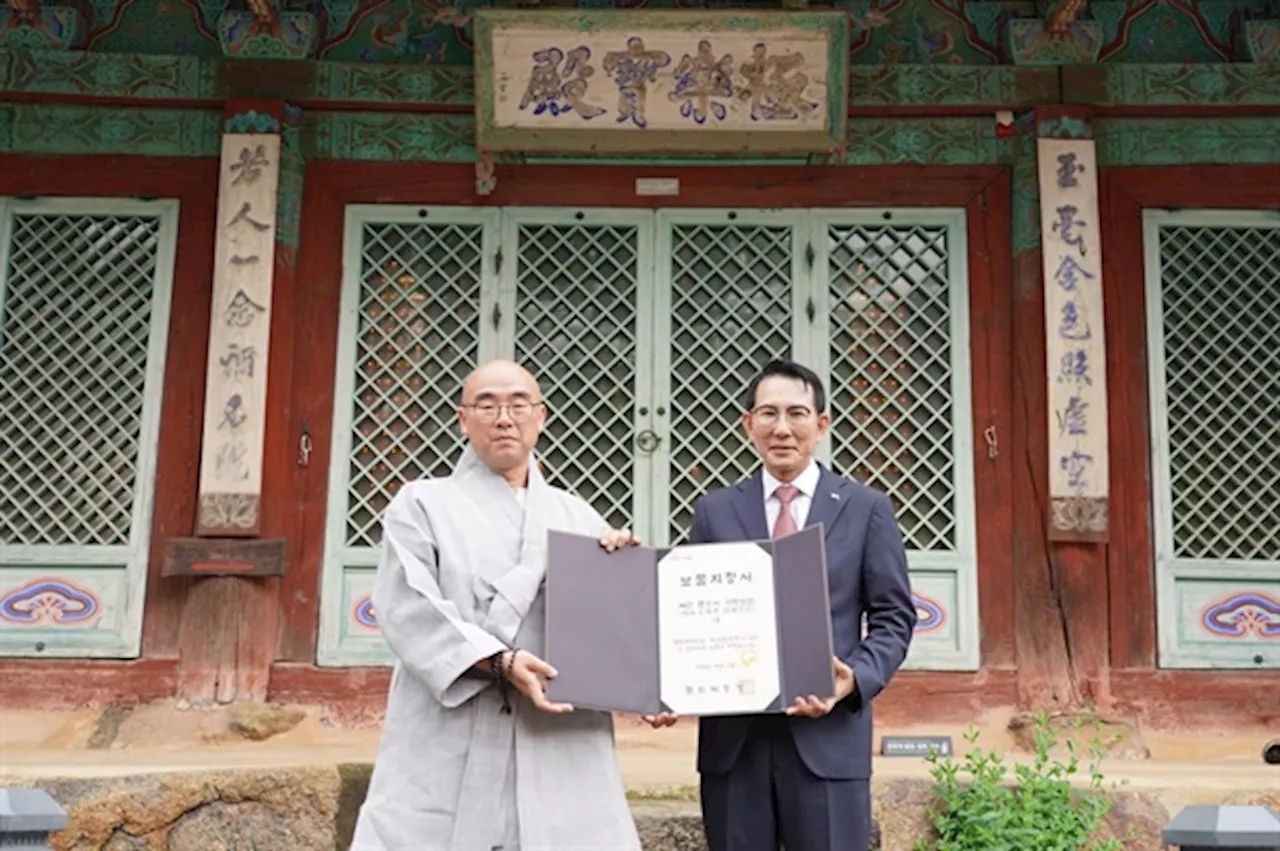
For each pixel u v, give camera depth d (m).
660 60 6.55
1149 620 6.50
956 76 6.88
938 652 6.48
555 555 3.23
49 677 6.39
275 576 6.43
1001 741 6.30
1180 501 6.63
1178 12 6.93
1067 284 6.54
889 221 6.89
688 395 6.78
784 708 3.20
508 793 3.12
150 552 6.55
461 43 6.95
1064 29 6.71
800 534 3.28
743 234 6.89
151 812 4.49
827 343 6.78
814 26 6.45
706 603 3.30
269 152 6.66
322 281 6.82
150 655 6.45
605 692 3.18
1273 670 6.46
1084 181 6.63
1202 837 2.60
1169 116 6.89
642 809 4.58
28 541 6.60
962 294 6.81
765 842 3.40
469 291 6.86
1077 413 6.45
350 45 6.95
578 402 6.76
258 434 6.43
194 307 6.77
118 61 6.85
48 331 6.78
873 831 4.58
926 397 6.76
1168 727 6.36
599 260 6.88
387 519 3.33
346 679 6.44
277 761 5.23
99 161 6.88
